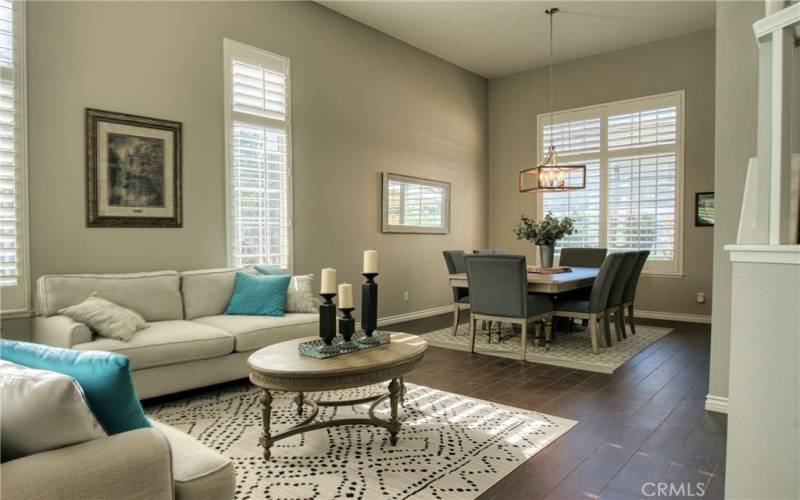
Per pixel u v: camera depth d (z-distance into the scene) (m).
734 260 1.50
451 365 4.25
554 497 2.09
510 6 5.36
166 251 4.04
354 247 5.66
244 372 3.54
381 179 6.00
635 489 2.15
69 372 1.36
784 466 1.41
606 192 6.80
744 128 2.91
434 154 6.83
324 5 5.28
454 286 5.27
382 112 6.02
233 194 4.46
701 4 5.34
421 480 2.23
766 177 1.78
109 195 3.70
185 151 4.14
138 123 3.85
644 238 6.53
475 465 2.38
